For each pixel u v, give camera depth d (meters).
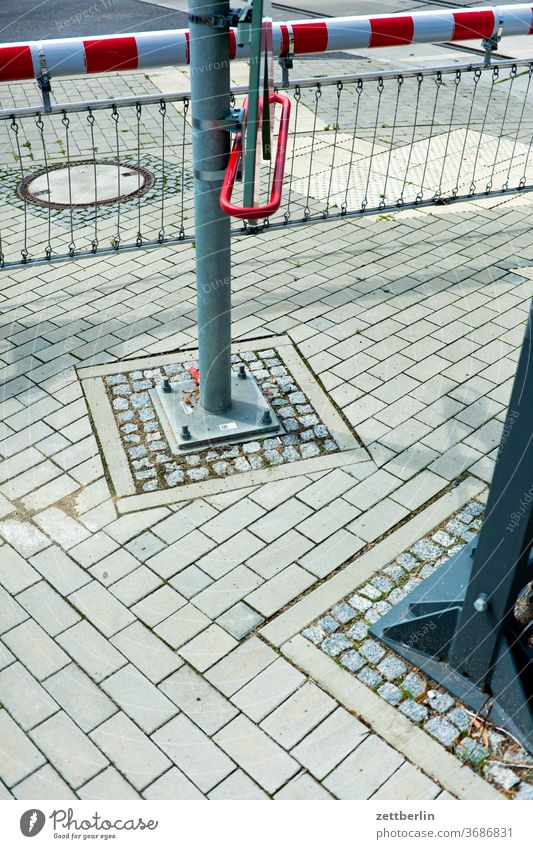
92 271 6.80
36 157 9.04
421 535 4.29
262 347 5.77
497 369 5.60
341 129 9.86
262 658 3.64
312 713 3.41
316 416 5.12
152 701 3.46
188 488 4.57
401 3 16.03
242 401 5.15
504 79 12.02
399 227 7.59
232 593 3.96
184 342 5.83
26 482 4.61
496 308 6.31
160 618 3.83
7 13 15.23
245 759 3.24
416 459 4.81
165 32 5.53
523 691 3.23
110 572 4.07
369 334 5.96
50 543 4.23
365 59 12.89
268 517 4.39
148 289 6.54
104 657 3.64
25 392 5.31
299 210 7.75
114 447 4.85
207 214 4.23
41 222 7.53
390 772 3.20
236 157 3.92
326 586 3.99
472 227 7.61
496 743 3.29
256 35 3.60
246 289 6.52
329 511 4.43
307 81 5.88
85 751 3.27
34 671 3.58
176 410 5.06
